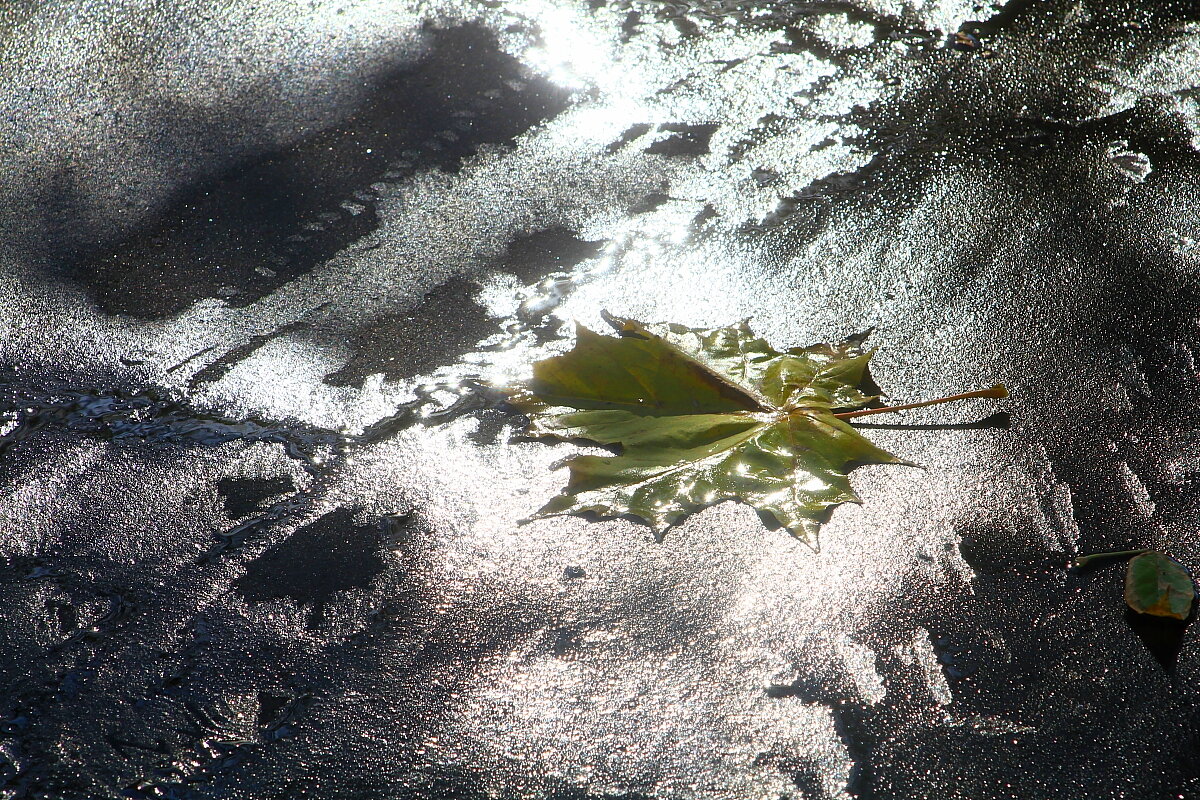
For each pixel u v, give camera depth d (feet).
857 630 5.80
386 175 6.57
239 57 6.89
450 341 6.23
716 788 5.65
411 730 5.71
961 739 5.69
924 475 5.98
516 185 6.54
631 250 6.39
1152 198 6.44
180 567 5.89
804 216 6.44
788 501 5.90
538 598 5.85
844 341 6.20
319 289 6.33
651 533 5.92
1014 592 5.83
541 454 6.03
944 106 6.68
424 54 6.89
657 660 5.77
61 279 6.35
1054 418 6.05
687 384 6.06
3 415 6.10
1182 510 5.91
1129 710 5.71
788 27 6.94
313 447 6.06
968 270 6.31
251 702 5.74
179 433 6.08
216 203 6.51
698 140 6.63
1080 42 6.85
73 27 6.96
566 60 6.87
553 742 5.70
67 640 5.81
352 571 5.88
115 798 5.65
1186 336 6.17
